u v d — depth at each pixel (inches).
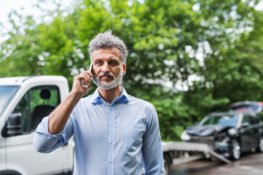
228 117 529.3
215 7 722.8
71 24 577.9
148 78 617.3
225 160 441.1
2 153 199.9
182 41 635.5
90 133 96.0
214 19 695.1
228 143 476.4
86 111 98.0
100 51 96.5
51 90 230.5
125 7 569.6
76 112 98.2
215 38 702.5
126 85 604.7
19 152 207.8
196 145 385.4
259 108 708.7
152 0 609.0
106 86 96.0
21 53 584.4
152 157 103.9
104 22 540.7
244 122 525.7
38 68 587.8
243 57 730.8
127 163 95.6
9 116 205.2
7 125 203.2
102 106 98.3
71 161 234.7
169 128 592.7
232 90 779.4
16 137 207.3
